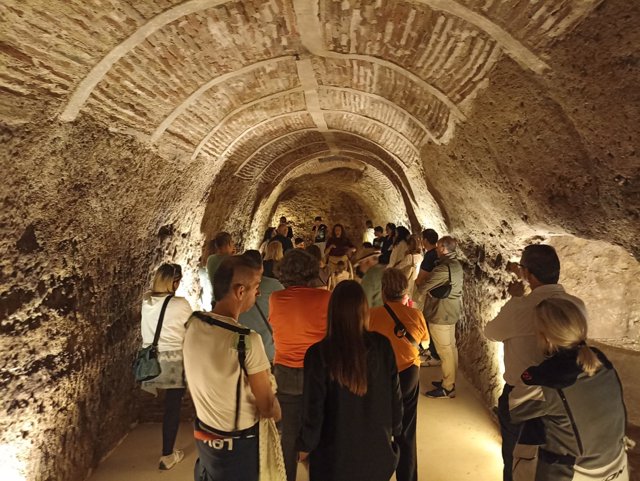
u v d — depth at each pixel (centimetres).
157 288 337
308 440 193
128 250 398
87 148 296
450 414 434
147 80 322
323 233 1205
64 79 254
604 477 184
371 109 552
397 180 892
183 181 490
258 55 379
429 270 479
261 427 207
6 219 237
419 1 280
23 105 233
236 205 775
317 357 198
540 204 315
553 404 184
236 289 208
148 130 369
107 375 365
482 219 457
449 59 331
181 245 549
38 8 212
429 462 352
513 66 278
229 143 569
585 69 224
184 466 347
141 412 425
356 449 194
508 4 242
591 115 230
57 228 282
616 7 193
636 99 200
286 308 275
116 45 270
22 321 257
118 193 354
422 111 455
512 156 330
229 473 203
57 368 294
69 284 304
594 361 181
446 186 530
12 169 234
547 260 244
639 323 385
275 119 597
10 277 246
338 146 912
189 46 322
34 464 272
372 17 320
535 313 194
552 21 228
